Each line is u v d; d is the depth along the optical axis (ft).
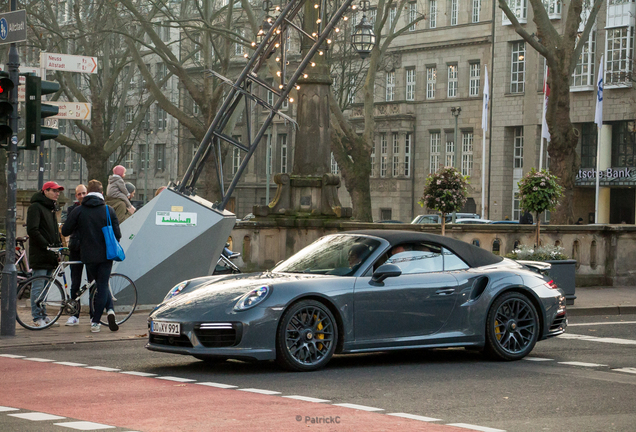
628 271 102.37
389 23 320.09
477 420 32.09
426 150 311.88
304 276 45.29
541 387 39.83
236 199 360.48
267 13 95.66
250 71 81.97
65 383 39.24
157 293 70.38
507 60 287.69
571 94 273.95
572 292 80.12
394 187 315.37
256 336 41.93
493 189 291.79
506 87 288.51
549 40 123.95
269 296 42.60
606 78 264.52
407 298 45.73
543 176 91.20
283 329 42.50
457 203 92.73
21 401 34.81
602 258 102.01
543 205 91.15
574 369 45.60
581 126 277.03
